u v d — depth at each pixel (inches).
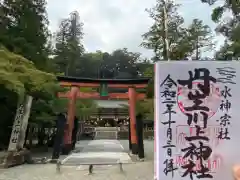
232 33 479.8
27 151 477.7
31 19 624.1
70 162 485.1
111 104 1705.2
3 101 589.9
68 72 1654.8
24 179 326.6
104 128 1788.9
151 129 1529.3
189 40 648.4
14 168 410.0
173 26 647.8
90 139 1413.6
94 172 379.6
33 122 614.9
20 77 400.8
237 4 384.5
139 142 531.2
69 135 635.5
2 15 596.7
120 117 1865.2
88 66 2139.5
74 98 636.1
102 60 2253.9
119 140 1341.0
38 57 634.8
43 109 620.1
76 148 805.2
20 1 613.9
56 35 1684.3
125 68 2228.1
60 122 504.7
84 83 644.7
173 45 609.0
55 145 492.7
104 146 909.2
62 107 628.7
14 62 397.4
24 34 621.0
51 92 517.0
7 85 384.8
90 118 1876.2
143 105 613.0
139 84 638.5
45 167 422.9
